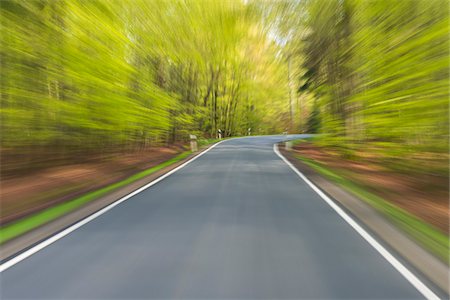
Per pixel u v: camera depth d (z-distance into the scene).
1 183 7.55
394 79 7.08
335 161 12.35
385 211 4.81
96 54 7.72
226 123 36.38
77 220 4.48
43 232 3.96
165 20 10.42
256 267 2.88
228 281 2.63
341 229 3.93
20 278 2.72
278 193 6.12
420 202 5.76
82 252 3.29
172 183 7.38
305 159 12.52
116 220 4.43
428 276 2.71
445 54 5.74
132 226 4.14
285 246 3.37
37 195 6.42
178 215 4.64
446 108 6.08
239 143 21.41
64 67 7.20
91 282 2.64
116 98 9.02
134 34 9.64
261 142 22.14
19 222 4.48
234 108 35.94
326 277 2.69
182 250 3.29
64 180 8.07
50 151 10.19
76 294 2.46
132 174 9.48
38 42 6.66
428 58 6.08
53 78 7.36
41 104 7.46
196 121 23.95
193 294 2.44
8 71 6.59
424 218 4.72
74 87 8.02
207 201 5.50
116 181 8.23
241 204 5.25
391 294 2.43
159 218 4.50
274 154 14.09
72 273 2.81
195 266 2.91
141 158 13.41
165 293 2.46
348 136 12.09
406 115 6.96
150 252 3.26
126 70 9.08
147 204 5.36
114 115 9.28
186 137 21.61
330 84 13.47
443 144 7.01
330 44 12.03
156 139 16.80
